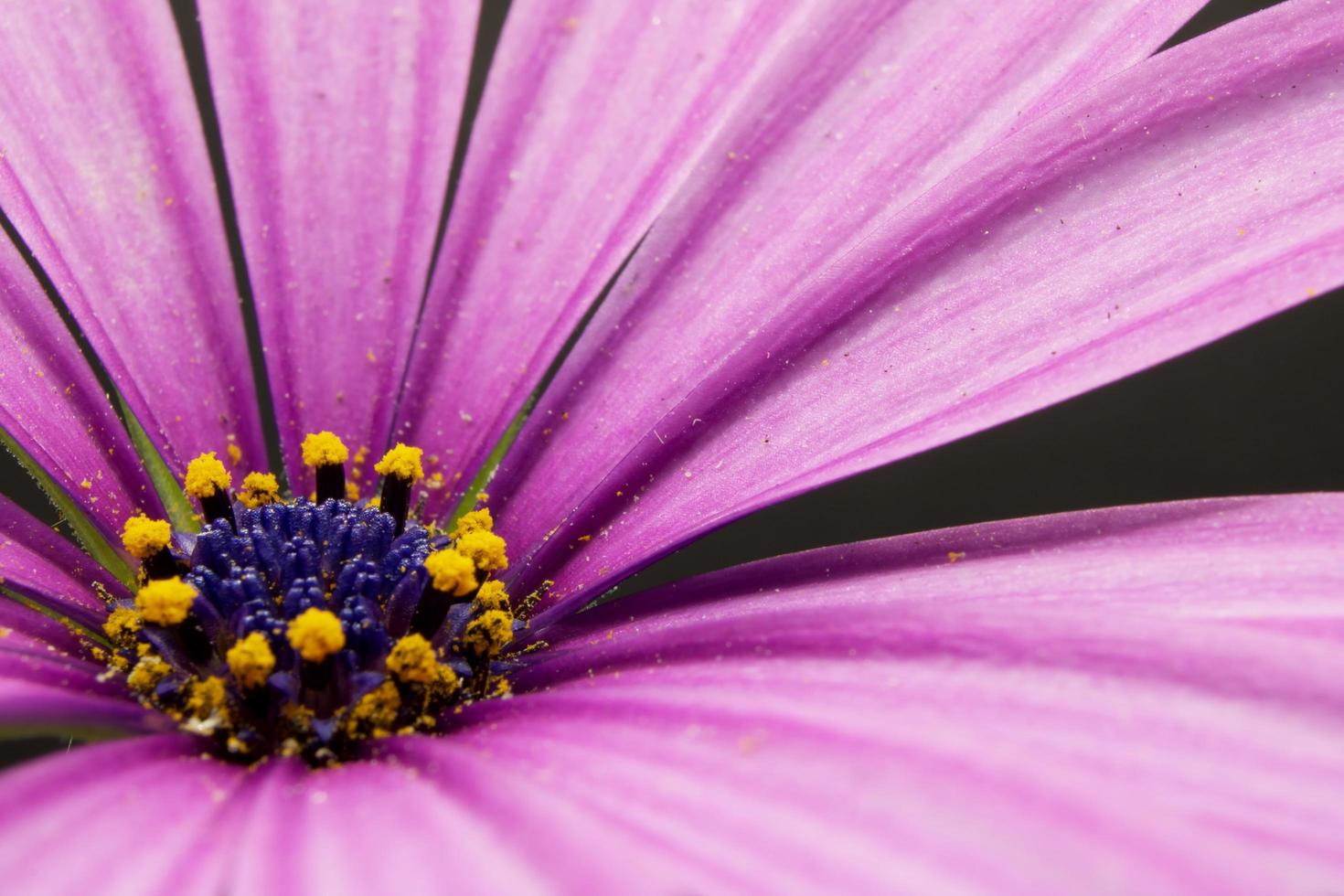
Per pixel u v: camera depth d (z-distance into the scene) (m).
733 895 0.07
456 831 0.08
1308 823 0.07
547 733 0.08
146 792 0.08
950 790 0.07
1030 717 0.08
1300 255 0.08
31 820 0.07
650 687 0.08
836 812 0.08
